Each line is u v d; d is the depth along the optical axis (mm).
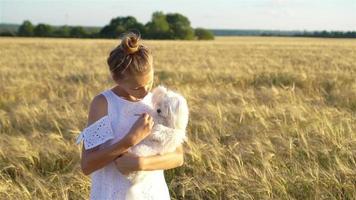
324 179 5195
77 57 28094
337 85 13461
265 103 9859
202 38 89938
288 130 7086
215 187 5043
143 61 2459
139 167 2430
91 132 2467
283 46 48312
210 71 16875
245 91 12273
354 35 114000
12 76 16094
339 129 6914
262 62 23234
